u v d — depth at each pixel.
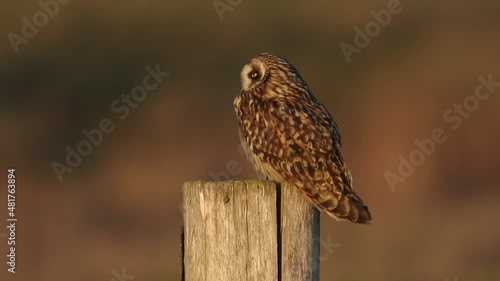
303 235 6.44
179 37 24.52
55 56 23.39
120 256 16.97
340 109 22.28
